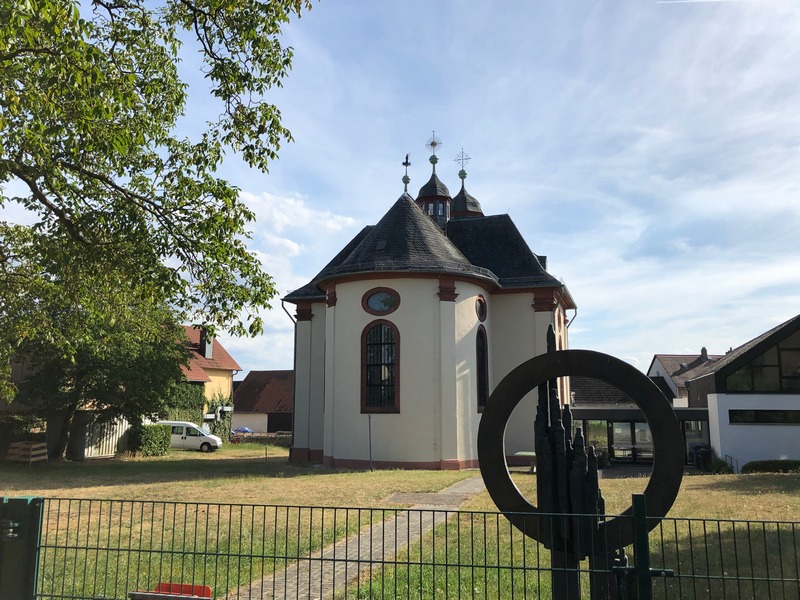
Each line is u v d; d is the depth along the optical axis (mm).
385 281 21344
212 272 12070
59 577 7250
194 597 5586
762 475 19219
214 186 11984
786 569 7551
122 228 11672
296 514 11539
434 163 33906
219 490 15109
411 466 20375
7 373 13883
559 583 5941
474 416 21562
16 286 13539
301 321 25656
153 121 12102
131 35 11234
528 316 24484
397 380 20812
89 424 29266
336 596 6641
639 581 5008
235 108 11820
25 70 9391
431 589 6820
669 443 5965
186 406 41188
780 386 26391
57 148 11258
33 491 15578
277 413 59625
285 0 10930
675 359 64312
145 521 10961
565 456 6094
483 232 27156
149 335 15805
